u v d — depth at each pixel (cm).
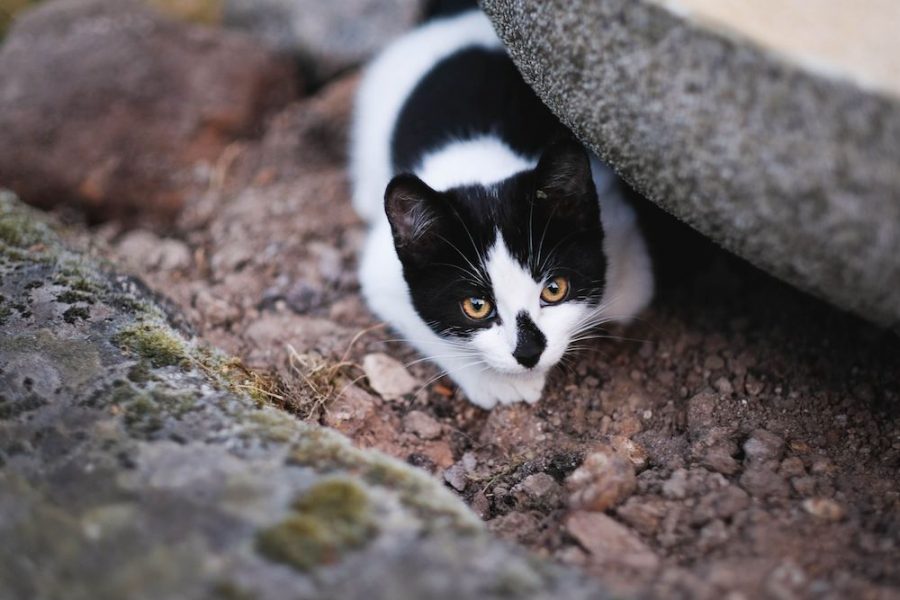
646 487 54
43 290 59
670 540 51
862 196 46
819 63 45
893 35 46
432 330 62
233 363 59
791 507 52
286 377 61
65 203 75
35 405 52
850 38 46
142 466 49
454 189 60
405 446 60
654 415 60
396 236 59
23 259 62
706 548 50
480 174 62
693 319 65
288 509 48
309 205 75
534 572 47
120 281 63
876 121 45
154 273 70
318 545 47
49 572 46
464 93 66
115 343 56
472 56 68
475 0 75
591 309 61
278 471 50
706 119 48
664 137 49
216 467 50
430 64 70
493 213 59
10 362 54
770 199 47
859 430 57
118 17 81
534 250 59
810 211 47
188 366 56
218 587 45
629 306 64
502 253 58
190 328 62
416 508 49
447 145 65
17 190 75
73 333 57
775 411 58
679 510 52
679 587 48
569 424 60
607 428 60
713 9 47
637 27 48
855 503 52
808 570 49
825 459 55
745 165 47
